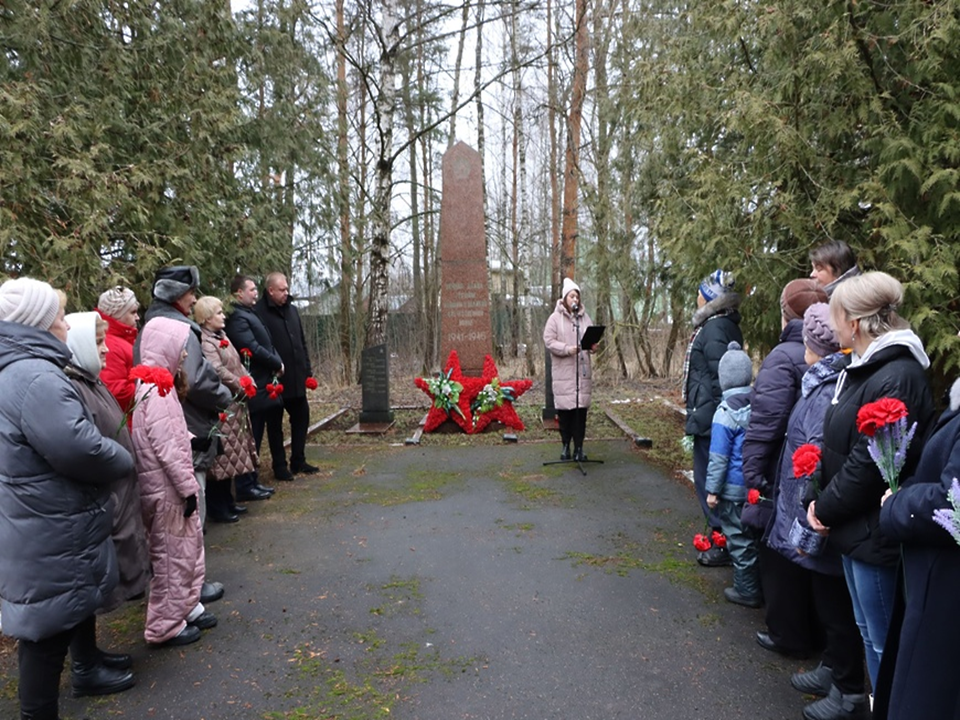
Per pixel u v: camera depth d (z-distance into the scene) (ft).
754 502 10.31
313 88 36.50
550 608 12.74
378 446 27.73
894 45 16.75
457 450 26.71
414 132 64.03
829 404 8.89
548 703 9.68
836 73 16.05
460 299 33.42
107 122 22.84
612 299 49.37
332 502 19.85
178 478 11.11
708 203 18.51
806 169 17.48
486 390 29.96
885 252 16.49
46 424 8.23
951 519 5.85
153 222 22.81
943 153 15.57
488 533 16.94
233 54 29.07
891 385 7.78
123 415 10.36
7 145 18.38
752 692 9.86
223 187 26.76
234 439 17.95
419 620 12.38
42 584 8.48
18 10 20.76
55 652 8.88
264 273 28.89
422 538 16.69
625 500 19.49
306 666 10.85
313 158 35.55
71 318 9.75
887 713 7.15
